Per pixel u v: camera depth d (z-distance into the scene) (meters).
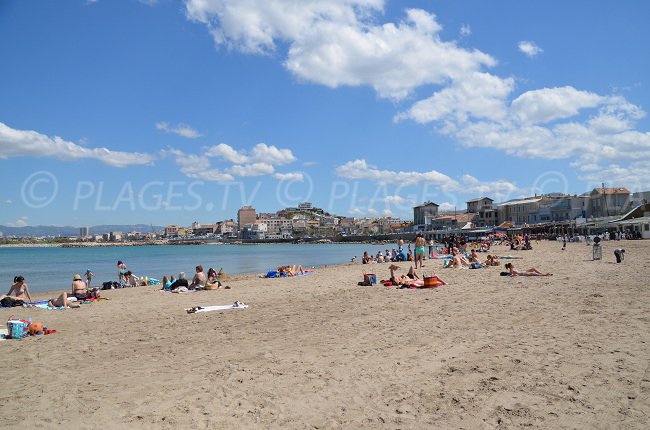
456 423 5.31
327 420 5.55
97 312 15.60
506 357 7.78
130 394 6.70
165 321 13.15
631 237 64.44
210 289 21.86
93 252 130.12
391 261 41.59
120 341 10.55
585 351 7.85
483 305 13.20
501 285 17.72
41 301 19.31
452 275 22.73
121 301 18.66
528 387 6.32
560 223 88.81
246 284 24.11
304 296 17.50
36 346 10.27
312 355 8.55
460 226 134.25
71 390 6.96
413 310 12.99
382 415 5.63
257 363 8.16
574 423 5.16
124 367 8.23
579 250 44.53
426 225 152.50
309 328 11.13
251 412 5.87
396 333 10.09
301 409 5.93
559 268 24.34
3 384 7.38
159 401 6.38
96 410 6.09
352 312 13.15
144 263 65.75
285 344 9.55
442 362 7.71
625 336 8.73
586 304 12.45
